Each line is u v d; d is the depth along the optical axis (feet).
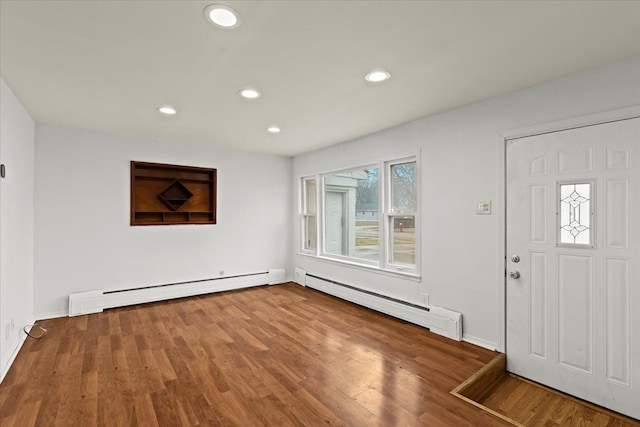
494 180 9.11
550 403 7.50
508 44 6.27
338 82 8.10
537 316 8.25
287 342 9.90
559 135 7.84
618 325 6.97
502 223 8.93
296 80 7.98
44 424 6.00
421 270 11.23
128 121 11.55
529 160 8.39
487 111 9.25
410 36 6.00
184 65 7.18
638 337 6.71
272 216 18.06
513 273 8.65
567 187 7.72
